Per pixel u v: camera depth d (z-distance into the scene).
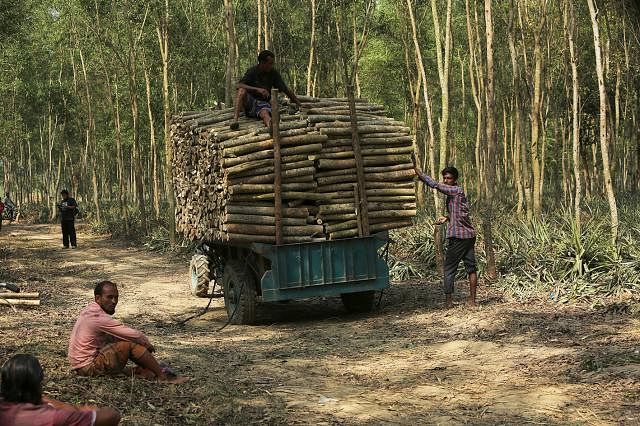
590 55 25.50
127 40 29.06
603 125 11.88
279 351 8.80
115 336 6.68
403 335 9.37
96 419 3.93
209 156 10.70
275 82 10.87
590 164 32.00
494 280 12.35
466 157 35.00
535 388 6.56
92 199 49.34
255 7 27.88
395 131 10.95
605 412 5.82
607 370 6.85
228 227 10.30
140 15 26.03
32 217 45.31
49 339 8.76
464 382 6.97
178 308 12.92
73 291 14.77
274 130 10.27
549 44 21.70
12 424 3.82
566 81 21.22
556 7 21.75
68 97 41.06
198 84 31.03
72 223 25.64
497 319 9.57
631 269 10.76
